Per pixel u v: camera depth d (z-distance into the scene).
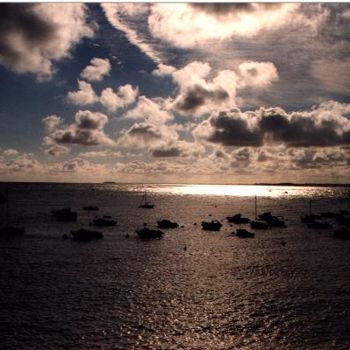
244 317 38.06
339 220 117.50
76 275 52.53
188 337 33.91
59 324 36.03
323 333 34.62
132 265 58.78
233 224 111.44
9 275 52.22
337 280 50.75
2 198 185.38
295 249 72.69
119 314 38.53
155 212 150.38
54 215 121.31
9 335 33.78
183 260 62.62
